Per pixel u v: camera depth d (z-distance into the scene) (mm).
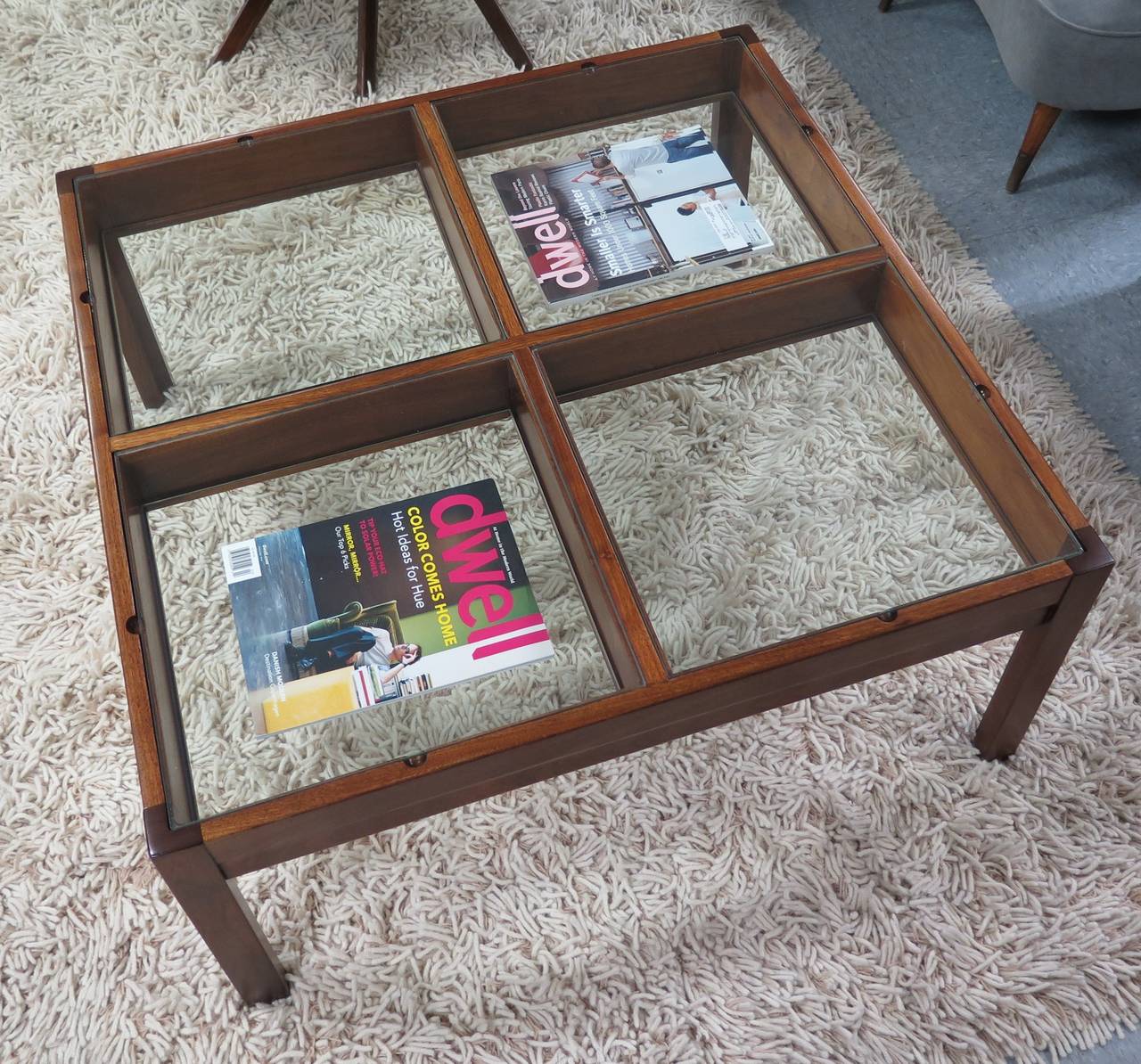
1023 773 1264
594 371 1229
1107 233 1783
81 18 2127
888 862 1207
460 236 1318
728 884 1199
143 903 1204
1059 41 1596
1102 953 1141
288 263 1361
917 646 1036
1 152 1940
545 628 1049
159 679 993
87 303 1256
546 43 2074
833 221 1312
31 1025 1137
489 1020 1126
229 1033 1125
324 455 1205
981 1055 1089
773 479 1140
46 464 1561
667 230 1317
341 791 904
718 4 2137
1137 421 1564
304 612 1065
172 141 1952
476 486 1150
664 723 992
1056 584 998
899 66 2045
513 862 1219
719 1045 1103
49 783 1291
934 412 1191
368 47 1952
